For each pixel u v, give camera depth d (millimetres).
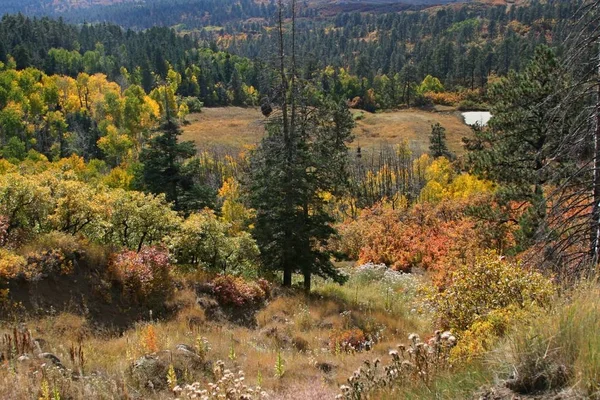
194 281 15930
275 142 19156
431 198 47562
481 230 20688
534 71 17812
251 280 17734
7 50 152250
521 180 18953
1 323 9898
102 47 183500
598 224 8703
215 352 9828
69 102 118875
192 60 178125
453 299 8656
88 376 6977
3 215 13266
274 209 19062
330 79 153750
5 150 76938
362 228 34938
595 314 3998
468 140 23359
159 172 25422
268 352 11047
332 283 22875
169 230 17938
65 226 14930
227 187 53688
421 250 28094
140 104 106875
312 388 7488
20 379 6086
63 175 16047
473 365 4535
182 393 5395
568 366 3590
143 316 12984
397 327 14758
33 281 11391
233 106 157125
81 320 11258
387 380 5000
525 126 17922
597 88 8547
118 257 13844
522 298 7863
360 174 75938
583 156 9445
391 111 145500
